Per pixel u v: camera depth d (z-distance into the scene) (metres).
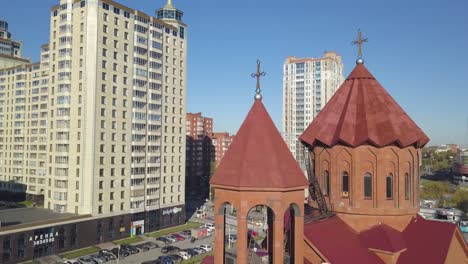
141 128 85.00
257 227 87.56
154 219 88.62
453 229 22.16
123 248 73.19
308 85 154.88
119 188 79.94
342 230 22.95
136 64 83.50
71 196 76.44
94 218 74.75
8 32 167.00
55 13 79.50
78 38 76.62
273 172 18.27
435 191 118.31
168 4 97.25
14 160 108.31
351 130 24.34
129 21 82.19
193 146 165.38
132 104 82.94
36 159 102.75
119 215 79.88
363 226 23.67
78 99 76.31
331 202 24.78
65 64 77.44
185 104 97.31
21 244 64.06
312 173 26.86
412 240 22.45
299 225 19.05
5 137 110.69
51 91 80.56
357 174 23.88
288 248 22.66
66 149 77.31
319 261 20.22
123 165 80.88
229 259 19.94
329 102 26.91
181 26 96.31
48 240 67.56
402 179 23.88
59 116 77.81
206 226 92.81
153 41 87.88
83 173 74.94
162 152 90.94
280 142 19.56
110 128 78.06
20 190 106.62
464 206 100.19
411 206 24.36
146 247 74.94
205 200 140.62
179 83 95.62
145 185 86.19
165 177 91.81
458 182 155.88
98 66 75.62
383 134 23.62
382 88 25.92
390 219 23.53
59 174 77.50
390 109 24.80
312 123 26.75
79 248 72.06
